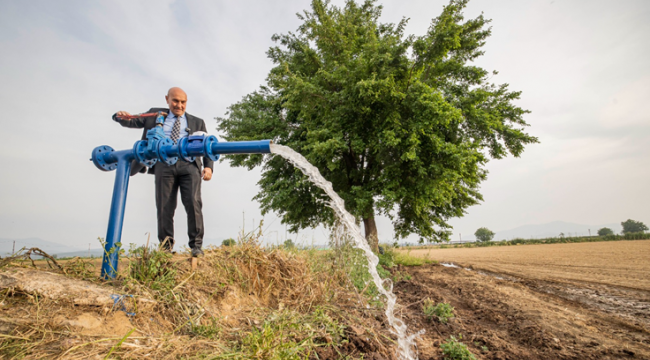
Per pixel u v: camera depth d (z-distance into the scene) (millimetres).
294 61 15125
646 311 4586
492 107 13008
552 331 3561
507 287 6520
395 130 10984
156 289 2426
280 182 13219
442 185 11281
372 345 2678
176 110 3246
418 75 11961
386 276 7395
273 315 2707
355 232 4594
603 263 11203
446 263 13148
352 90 11305
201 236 3197
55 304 1818
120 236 2467
